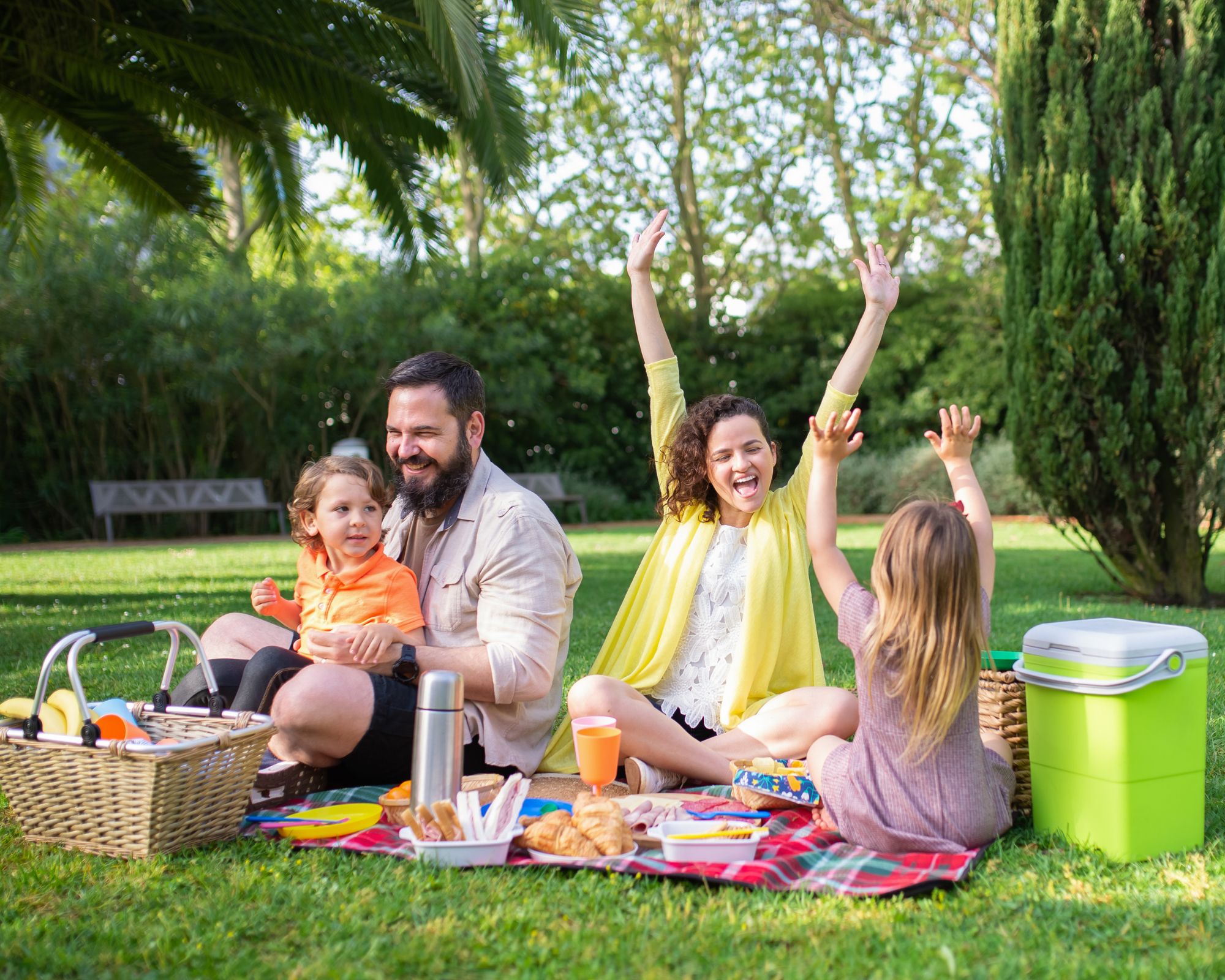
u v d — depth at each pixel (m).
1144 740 2.29
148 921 1.94
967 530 2.27
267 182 8.30
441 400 2.87
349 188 20.66
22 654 5.16
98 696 4.07
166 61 6.92
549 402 19.20
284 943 1.85
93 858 2.29
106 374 15.06
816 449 2.62
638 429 20.62
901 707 2.32
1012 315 7.08
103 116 7.61
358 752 2.70
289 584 8.27
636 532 14.64
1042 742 2.47
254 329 14.73
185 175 8.23
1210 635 5.47
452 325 16.33
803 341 21.67
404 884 2.10
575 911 1.97
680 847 2.20
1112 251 6.49
